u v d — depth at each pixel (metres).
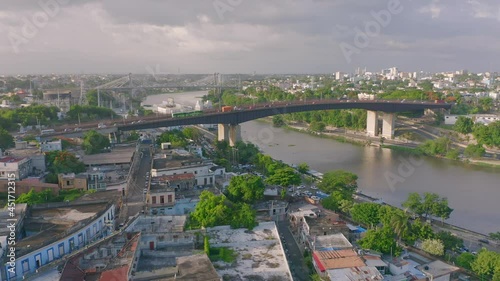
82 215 98.12
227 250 97.44
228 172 168.12
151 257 91.50
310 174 197.12
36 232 91.38
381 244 103.25
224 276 85.50
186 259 83.94
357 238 114.75
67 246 85.88
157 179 135.62
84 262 83.19
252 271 87.88
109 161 159.25
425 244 109.31
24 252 77.38
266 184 154.62
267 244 101.06
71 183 133.50
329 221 119.38
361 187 187.12
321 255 96.56
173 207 120.50
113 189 127.81
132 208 117.00
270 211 130.88
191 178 139.00
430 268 97.88
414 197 146.62
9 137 176.75
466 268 104.31
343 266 91.38
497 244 126.12
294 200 145.38
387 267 96.38
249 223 108.56
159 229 101.69
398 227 114.06
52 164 147.75
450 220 149.38
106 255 88.31
